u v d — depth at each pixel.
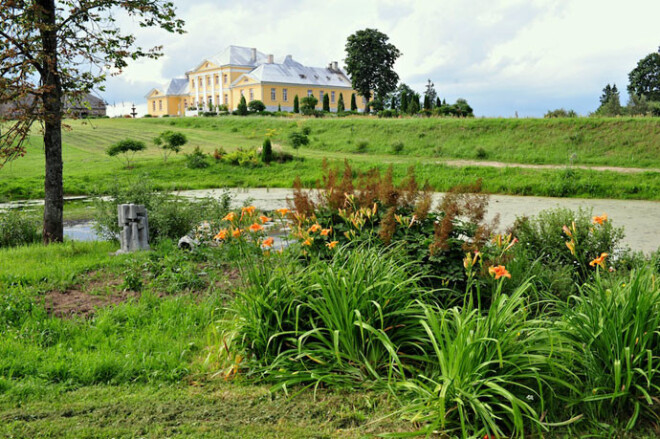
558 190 23.08
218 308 4.80
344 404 3.36
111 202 10.96
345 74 100.56
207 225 9.02
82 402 3.41
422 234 5.00
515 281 4.64
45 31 10.20
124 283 6.38
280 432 3.02
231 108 91.94
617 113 44.31
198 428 3.07
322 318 3.88
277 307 4.05
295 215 5.30
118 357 4.06
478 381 3.02
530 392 3.23
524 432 2.98
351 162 30.66
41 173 30.22
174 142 35.06
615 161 30.67
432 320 3.30
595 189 22.88
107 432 3.01
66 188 25.50
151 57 11.91
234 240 4.76
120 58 11.38
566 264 5.57
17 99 10.08
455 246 4.61
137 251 8.91
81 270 7.38
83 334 4.65
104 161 35.09
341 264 4.50
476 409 2.94
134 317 5.14
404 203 5.32
